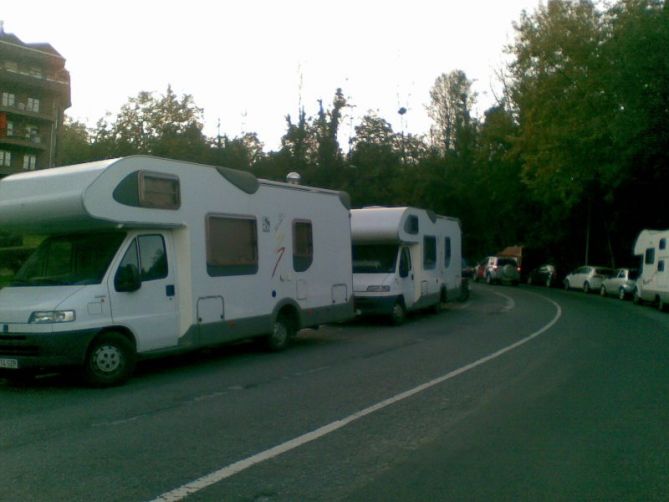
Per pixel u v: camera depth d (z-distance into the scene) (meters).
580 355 13.49
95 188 9.88
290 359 12.91
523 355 13.45
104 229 10.62
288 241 13.88
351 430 7.65
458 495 5.65
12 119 51.47
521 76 37.88
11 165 51.50
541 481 6.02
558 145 34.94
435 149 44.59
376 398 9.36
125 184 10.30
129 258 10.50
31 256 10.91
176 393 9.67
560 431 7.71
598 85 33.75
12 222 10.48
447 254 22.91
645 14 27.89
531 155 37.28
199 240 11.59
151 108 44.94
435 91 54.69
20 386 10.20
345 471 6.23
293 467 6.33
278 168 30.48
